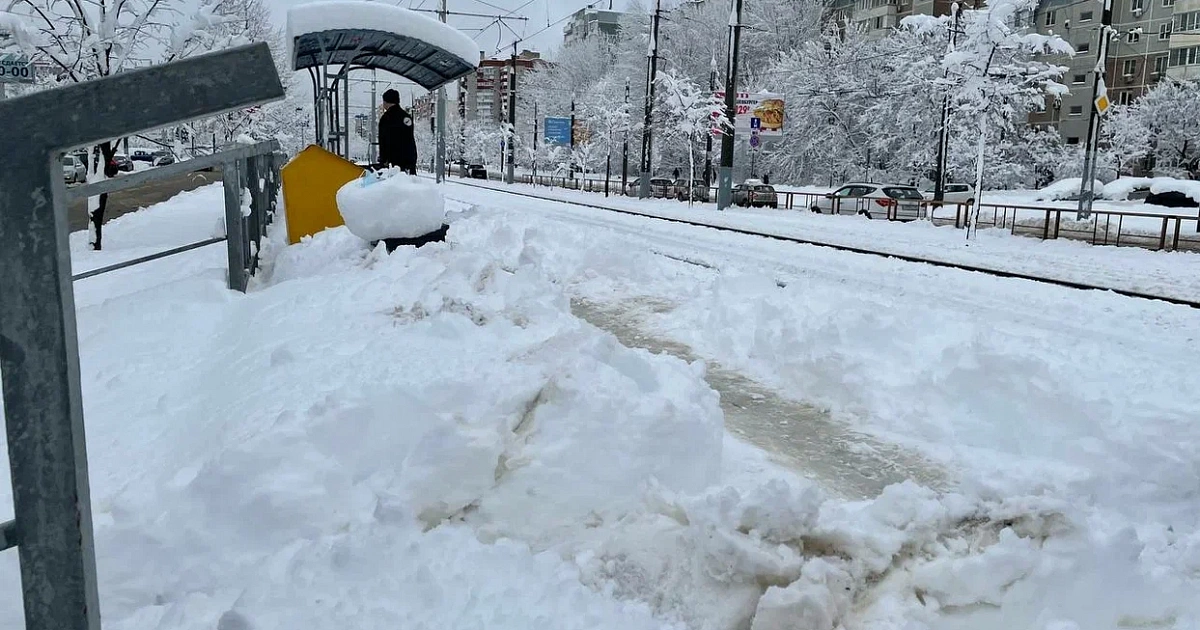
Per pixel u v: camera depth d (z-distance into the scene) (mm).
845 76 57781
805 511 3117
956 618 2992
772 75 62688
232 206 7375
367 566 2838
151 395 4660
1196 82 58938
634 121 56906
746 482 4176
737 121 33375
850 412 5375
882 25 82125
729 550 2955
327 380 4086
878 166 58250
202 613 2662
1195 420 4562
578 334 4668
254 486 3160
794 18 67375
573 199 35781
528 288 6418
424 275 6637
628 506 3566
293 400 3846
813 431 5062
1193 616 3131
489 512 3490
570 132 65875
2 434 4129
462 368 4223
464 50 12984
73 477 1296
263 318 5891
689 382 4500
